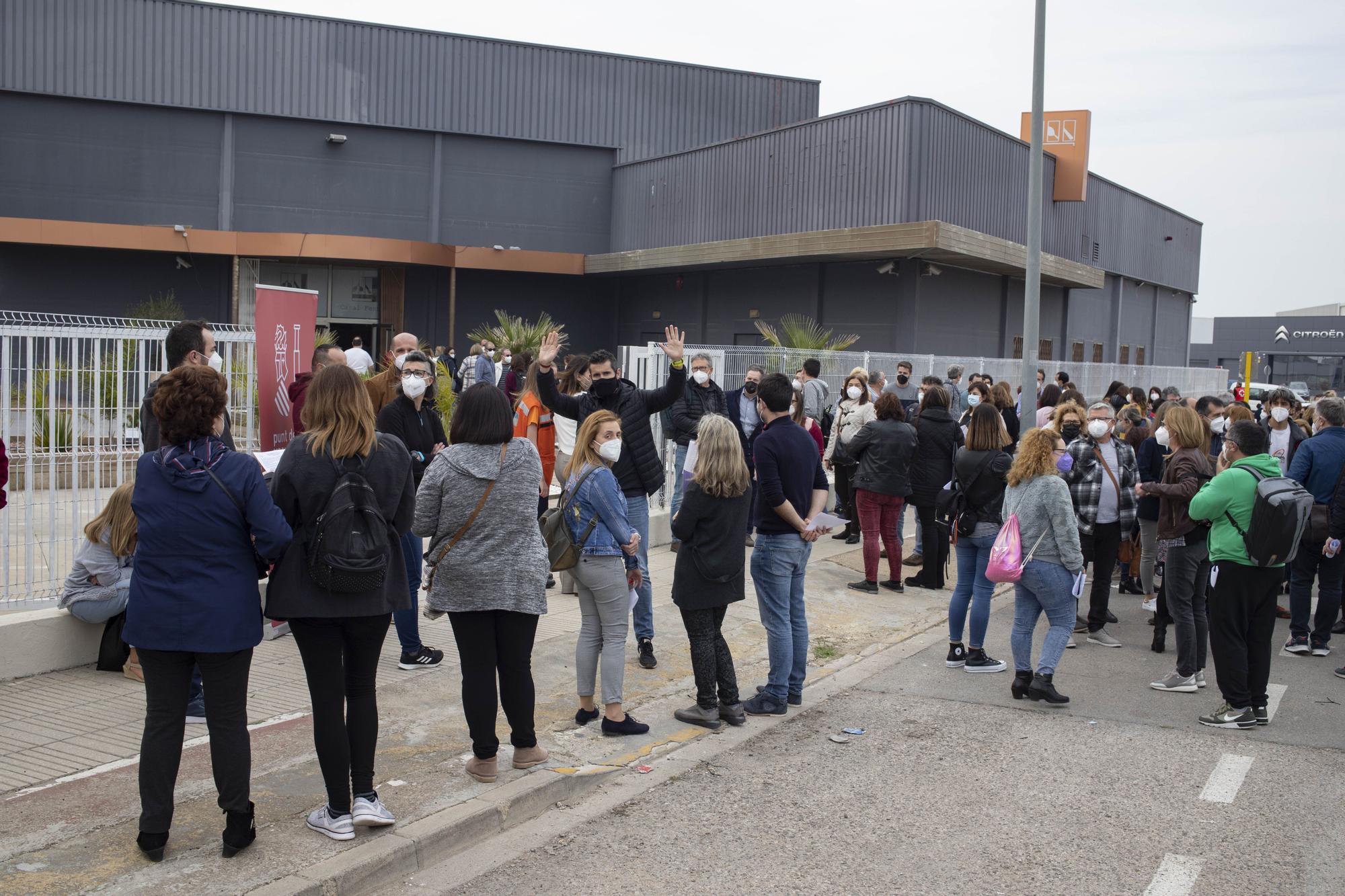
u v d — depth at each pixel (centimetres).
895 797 527
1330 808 511
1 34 2564
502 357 2059
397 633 698
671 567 1040
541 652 753
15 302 2620
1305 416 1195
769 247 2302
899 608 949
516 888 429
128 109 2681
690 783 545
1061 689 721
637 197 2920
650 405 741
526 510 508
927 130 2070
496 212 2978
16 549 676
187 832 445
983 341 2477
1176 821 494
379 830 454
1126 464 850
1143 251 3356
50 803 468
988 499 747
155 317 2478
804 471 651
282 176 2809
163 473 407
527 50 2962
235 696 420
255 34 2748
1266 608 640
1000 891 423
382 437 448
